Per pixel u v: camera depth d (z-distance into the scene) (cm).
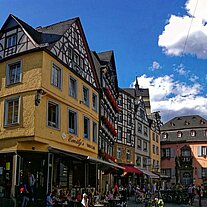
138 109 5122
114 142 4150
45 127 2141
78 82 2600
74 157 2280
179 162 6347
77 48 2634
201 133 6475
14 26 2312
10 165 2131
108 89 3353
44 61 2162
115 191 2761
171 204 3112
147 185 5081
